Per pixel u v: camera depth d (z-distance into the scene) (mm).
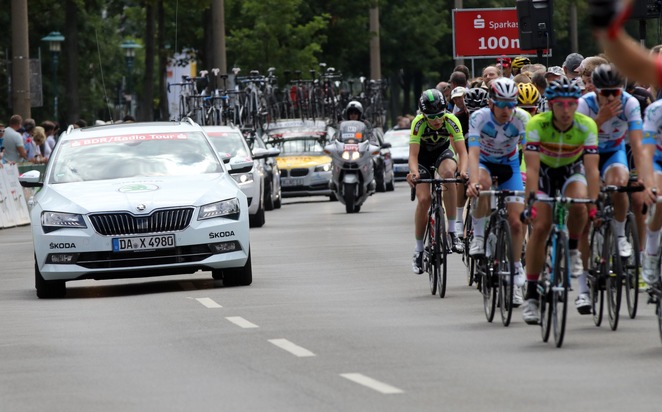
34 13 123625
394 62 176500
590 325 29578
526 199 27578
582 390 21438
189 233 37969
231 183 40031
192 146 41938
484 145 31453
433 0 177875
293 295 36844
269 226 67000
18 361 26438
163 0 119375
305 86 107875
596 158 27438
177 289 39625
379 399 20938
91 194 38594
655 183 28000
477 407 20094
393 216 71938
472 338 27953
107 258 37781
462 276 40906
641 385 21797
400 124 129500
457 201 37000
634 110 29000
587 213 28078
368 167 76625
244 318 32000
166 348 27531
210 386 22734
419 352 26062
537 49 51438
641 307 32250
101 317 33312
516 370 23625
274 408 20453
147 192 38531
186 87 97750
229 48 131250
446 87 48156
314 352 26281
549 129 27266
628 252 29453
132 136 42312
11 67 87312
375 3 148875
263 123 98438
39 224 38219
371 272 42781
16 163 77188
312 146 94312
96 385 23266
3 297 39250
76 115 116500
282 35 131750
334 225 65938
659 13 42406
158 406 21016
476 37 85062
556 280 26469
